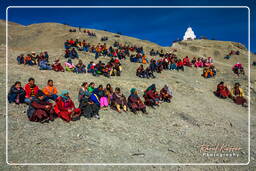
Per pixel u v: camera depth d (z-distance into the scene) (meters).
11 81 9.86
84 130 6.68
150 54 28.38
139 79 16.34
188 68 24.05
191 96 14.07
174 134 7.71
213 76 21.45
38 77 11.65
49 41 46.06
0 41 46.91
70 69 15.30
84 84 8.63
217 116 11.01
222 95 14.61
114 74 16.30
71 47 22.98
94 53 23.16
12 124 6.09
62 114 6.96
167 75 19.28
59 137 5.95
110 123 7.62
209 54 51.94
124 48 26.09
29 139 5.54
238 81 18.81
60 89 10.19
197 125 9.16
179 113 10.30
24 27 64.19
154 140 6.91
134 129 7.53
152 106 10.32
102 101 8.77
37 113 6.45
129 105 9.20
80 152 5.43
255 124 10.54
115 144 6.20
